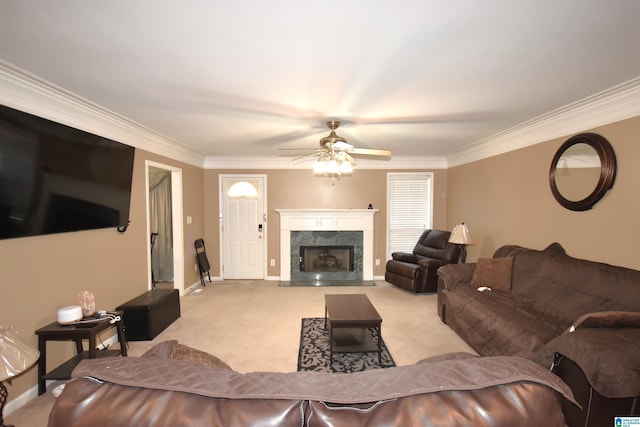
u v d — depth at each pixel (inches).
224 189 222.7
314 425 30.4
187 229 192.4
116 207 121.2
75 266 102.7
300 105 105.0
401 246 228.7
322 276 224.2
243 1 51.4
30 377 85.8
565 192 118.2
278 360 107.4
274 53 69.9
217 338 125.0
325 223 221.0
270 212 224.7
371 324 102.6
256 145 175.0
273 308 161.5
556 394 33.0
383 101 101.3
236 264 225.5
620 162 97.8
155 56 70.6
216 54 70.0
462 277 141.1
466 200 195.6
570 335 68.4
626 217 96.3
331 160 119.1
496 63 75.2
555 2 52.2
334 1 51.8
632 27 59.7
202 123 126.9
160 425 30.2
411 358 109.1
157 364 35.9
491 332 100.5
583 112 108.0
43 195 87.5
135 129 131.6
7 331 58.9
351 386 34.0
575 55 71.3
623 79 84.9
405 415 30.5
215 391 32.8
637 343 63.1
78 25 57.8
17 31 59.5
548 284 108.9
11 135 77.4
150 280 148.8
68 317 89.5
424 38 63.9
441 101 101.9
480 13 55.4
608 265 95.8
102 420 30.5
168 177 212.8
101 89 89.7
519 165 145.9
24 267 84.5
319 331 131.6
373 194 226.8
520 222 145.7
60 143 92.8
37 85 84.3
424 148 187.6
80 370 34.2
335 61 73.9
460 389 32.4
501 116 119.2
